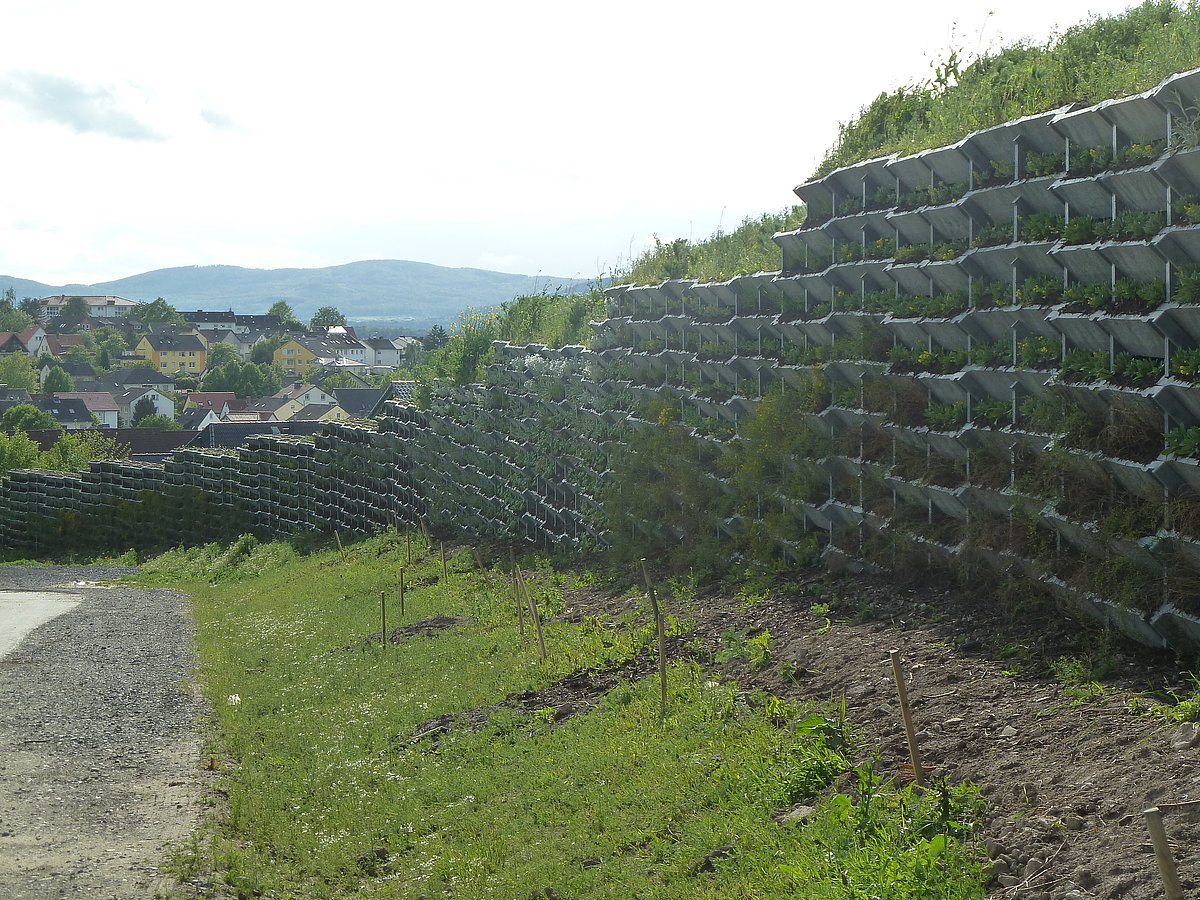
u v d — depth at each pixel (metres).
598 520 19.20
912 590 11.38
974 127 11.69
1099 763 6.51
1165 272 8.50
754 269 15.37
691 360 16.41
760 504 14.27
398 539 28.45
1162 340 8.41
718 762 8.50
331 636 18.55
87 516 47.97
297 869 8.55
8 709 14.09
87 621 23.38
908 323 11.59
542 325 25.03
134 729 13.11
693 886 6.75
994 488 10.34
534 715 11.42
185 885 8.00
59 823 9.45
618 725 10.11
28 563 44.44
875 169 12.48
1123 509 8.64
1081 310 9.21
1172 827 5.49
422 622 17.66
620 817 8.16
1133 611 8.27
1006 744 7.22
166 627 22.45
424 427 29.58
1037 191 9.95
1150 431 8.52
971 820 6.41
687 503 15.92
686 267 18.33
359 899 7.85
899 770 7.34
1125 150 9.09
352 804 9.88
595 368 19.78
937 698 8.30
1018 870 5.77
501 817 8.89
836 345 12.91
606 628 14.16
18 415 108.62
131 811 9.90
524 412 23.23
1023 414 10.09
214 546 39.56
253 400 150.75
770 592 12.99
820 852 6.46
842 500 12.98
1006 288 10.50
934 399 11.49
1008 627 9.48
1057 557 9.41
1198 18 10.61
